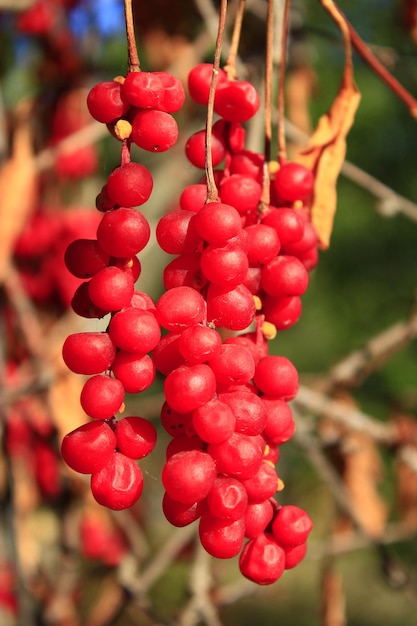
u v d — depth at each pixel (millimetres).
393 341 582
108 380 264
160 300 265
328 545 604
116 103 269
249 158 306
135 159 804
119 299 262
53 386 499
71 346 263
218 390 269
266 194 294
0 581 646
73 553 641
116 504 265
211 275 265
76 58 625
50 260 601
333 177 337
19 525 622
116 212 265
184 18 647
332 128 339
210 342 260
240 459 260
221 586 688
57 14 620
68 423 495
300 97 629
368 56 361
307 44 642
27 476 626
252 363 265
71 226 598
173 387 259
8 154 510
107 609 707
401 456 559
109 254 268
